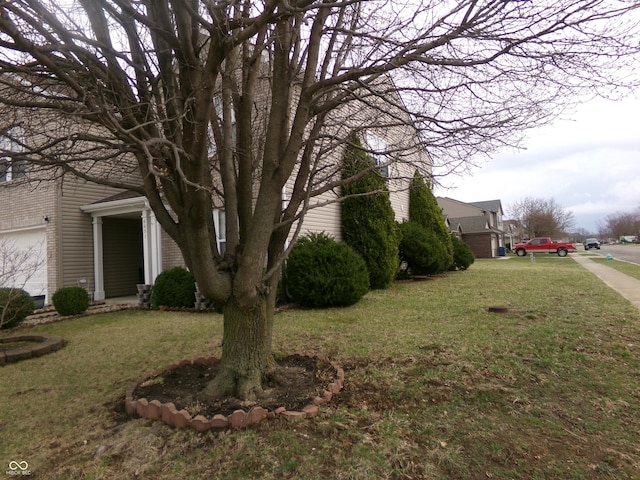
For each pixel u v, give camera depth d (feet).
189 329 22.57
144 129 10.59
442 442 9.26
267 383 12.40
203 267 11.20
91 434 10.49
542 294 29.68
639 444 9.01
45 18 8.76
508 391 11.96
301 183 13.88
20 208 39.06
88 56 10.12
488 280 41.01
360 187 37.14
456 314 23.04
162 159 10.69
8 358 17.56
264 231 11.69
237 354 12.01
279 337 19.43
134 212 36.65
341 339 18.49
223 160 13.05
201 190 10.14
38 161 10.46
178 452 9.25
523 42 10.87
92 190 39.60
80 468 8.91
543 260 84.64
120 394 13.17
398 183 23.45
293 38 13.14
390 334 18.95
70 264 37.50
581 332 17.92
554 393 11.78
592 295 28.45
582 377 12.86
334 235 36.65
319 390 11.96
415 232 45.11
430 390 12.19
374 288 36.19
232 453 9.09
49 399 13.10
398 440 9.36
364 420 10.38
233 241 12.74
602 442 9.14
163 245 36.32
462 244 56.95
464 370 13.73
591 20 10.46
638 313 21.43
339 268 26.81
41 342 20.40
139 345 19.48
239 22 9.70
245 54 13.47
